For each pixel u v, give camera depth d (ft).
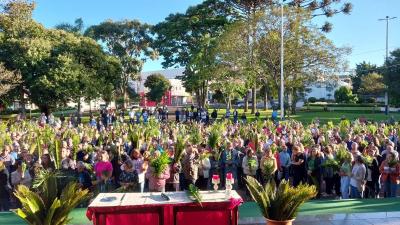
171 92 302.04
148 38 226.38
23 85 136.15
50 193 23.73
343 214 29.89
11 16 136.56
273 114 115.65
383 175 36.17
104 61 151.74
